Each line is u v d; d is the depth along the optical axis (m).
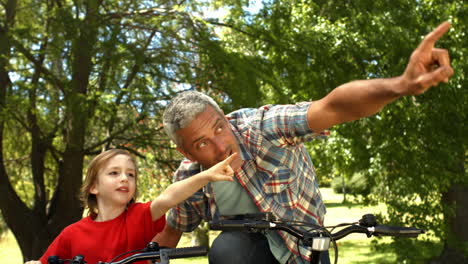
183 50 8.05
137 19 8.31
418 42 9.56
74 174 8.81
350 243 15.91
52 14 7.59
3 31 7.69
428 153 10.27
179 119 1.64
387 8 9.66
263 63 9.20
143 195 9.91
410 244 10.95
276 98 9.82
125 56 7.42
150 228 2.17
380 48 9.48
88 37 7.32
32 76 7.98
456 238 10.82
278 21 9.77
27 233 9.41
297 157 1.88
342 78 9.29
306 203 1.90
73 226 2.26
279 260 1.77
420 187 10.42
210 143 1.67
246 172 1.82
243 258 1.71
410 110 10.16
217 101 8.30
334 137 11.05
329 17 10.92
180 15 8.41
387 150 10.20
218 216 1.98
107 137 8.95
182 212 2.22
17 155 11.21
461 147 10.31
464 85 10.18
